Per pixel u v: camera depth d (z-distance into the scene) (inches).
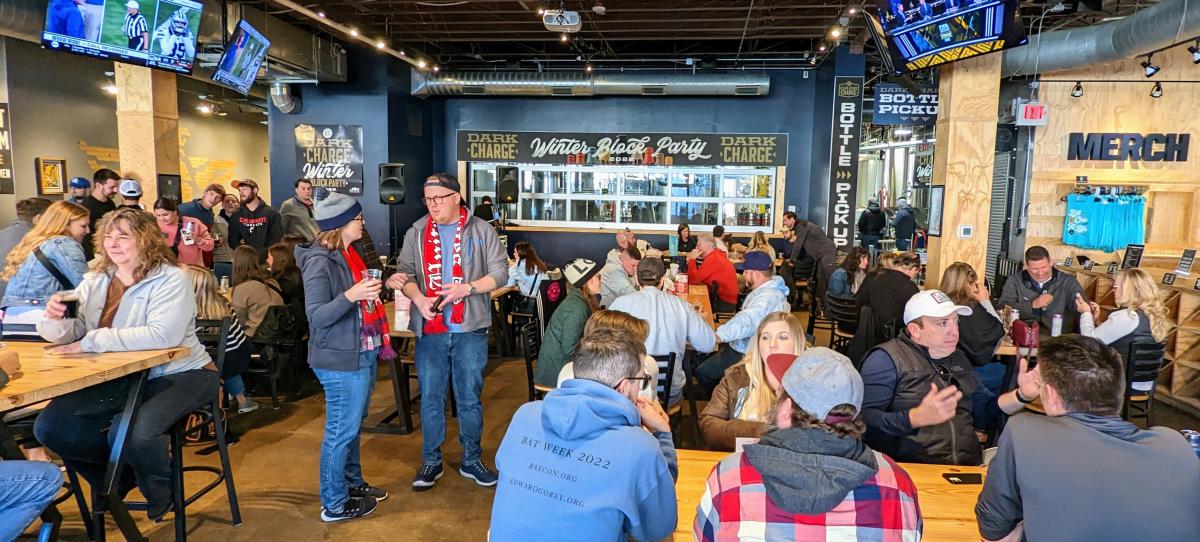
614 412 60.6
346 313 119.9
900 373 99.9
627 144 425.4
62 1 192.7
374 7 311.4
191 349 113.6
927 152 612.7
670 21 326.0
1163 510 52.3
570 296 148.9
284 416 191.2
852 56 378.3
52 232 126.9
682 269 323.9
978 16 200.5
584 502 57.9
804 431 52.1
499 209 430.6
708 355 196.7
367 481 149.0
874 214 490.3
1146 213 338.6
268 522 129.8
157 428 106.3
